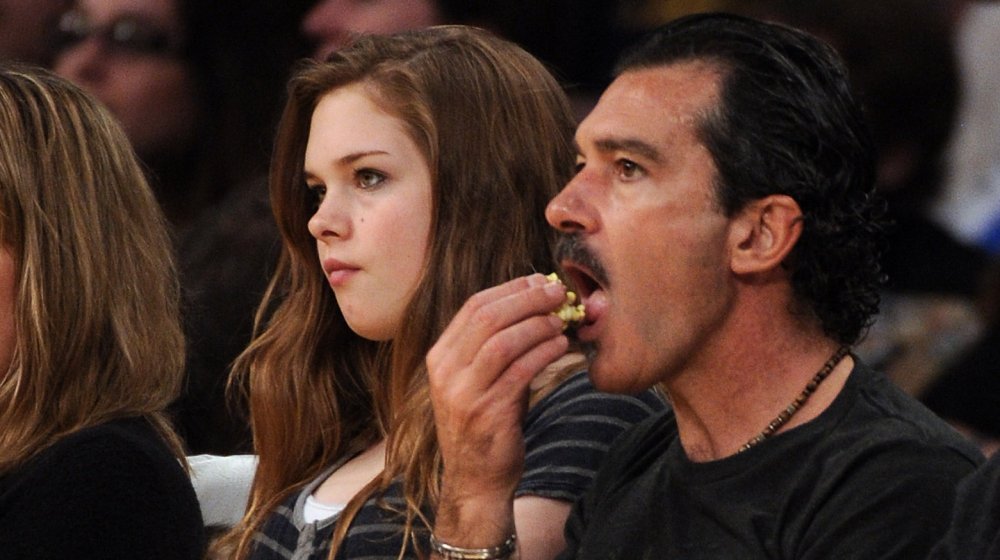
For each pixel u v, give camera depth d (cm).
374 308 899
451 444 768
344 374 981
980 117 1429
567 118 941
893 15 1418
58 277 877
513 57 938
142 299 910
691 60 738
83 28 1534
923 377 1317
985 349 1291
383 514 871
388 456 888
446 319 888
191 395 1218
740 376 733
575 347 915
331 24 1502
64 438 848
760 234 725
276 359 980
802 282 729
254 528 943
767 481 715
